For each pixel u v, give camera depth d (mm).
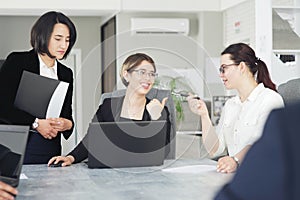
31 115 2895
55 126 2867
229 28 5895
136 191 1915
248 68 2789
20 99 2898
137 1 5680
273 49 3971
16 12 5828
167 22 6047
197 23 6273
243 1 5168
